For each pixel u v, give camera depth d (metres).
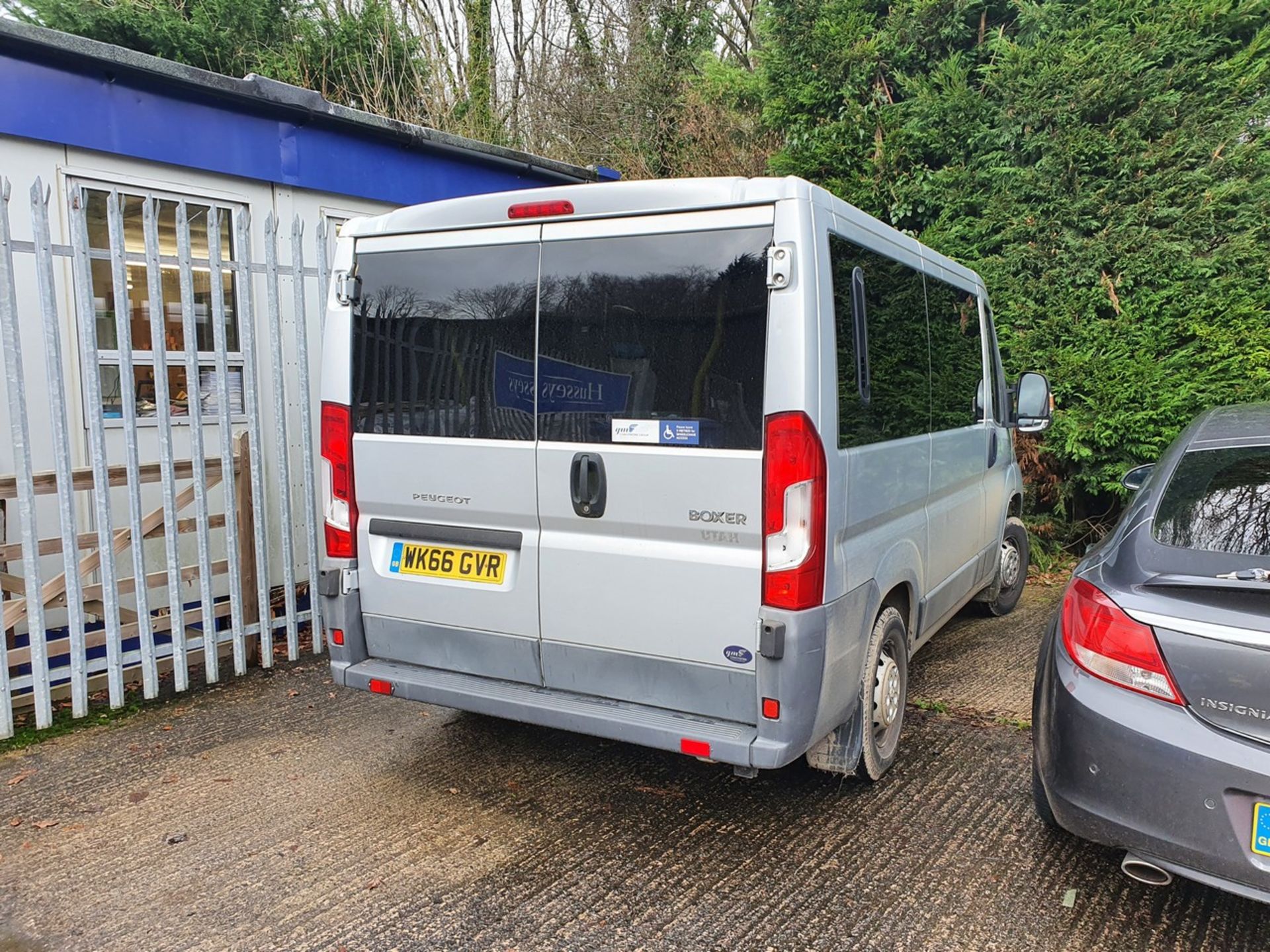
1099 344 7.19
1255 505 2.71
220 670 4.84
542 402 3.12
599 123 13.61
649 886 2.91
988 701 4.50
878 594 3.33
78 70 4.61
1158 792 2.36
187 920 2.72
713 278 2.84
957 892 2.87
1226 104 6.98
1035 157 7.59
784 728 2.82
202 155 5.14
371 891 2.87
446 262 3.30
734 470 2.81
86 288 4.01
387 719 4.27
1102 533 7.71
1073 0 7.68
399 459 3.40
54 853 3.09
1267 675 2.26
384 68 11.91
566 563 3.12
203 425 5.14
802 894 2.86
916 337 3.82
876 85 8.73
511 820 3.34
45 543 4.05
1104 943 2.62
